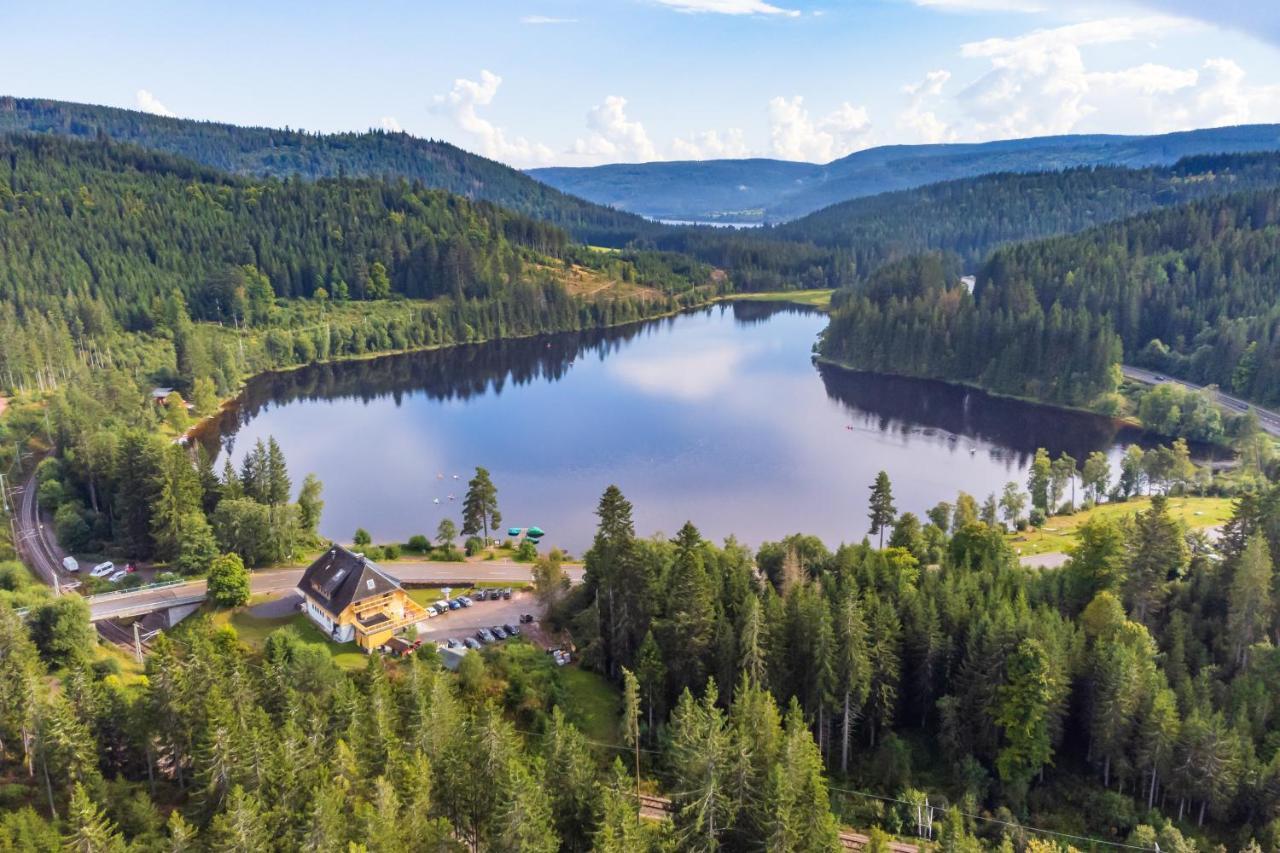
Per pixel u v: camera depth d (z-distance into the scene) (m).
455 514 191.75
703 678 100.69
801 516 192.88
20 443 197.75
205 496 157.00
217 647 98.38
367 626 115.62
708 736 70.88
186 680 81.06
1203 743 84.50
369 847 61.31
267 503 156.75
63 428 186.88
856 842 83.44
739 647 98.81
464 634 119.88
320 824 61.81
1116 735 90.06
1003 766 90.75
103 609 125.94
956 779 92.44
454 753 74.38
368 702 81.94
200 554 139.75
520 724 97.12
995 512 169.88
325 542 160.75
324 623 120.50
